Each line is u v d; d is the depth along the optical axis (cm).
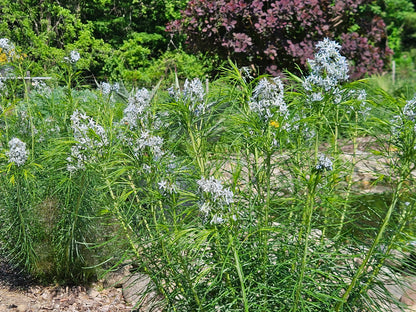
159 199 280
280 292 259
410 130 262
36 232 410
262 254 271
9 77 466
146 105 304
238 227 269
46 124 461
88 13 1769
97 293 412
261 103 260
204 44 927
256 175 276
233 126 291
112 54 1579
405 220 274
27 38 1435
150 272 303
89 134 314
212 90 313
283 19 883
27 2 1534
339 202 275
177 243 274
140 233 313
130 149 303
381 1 2200
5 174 420
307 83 286
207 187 240
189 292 284
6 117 459
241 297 266
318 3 930
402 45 2227
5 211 421
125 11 1827
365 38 968
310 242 282
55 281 423
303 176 258
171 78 1123
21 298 402
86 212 392
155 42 1823
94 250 409
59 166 399
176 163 306
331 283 276
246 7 894
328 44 280
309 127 307
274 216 303
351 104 291
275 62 915
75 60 445
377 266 278
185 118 298
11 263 442
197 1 889
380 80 1002
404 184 279
